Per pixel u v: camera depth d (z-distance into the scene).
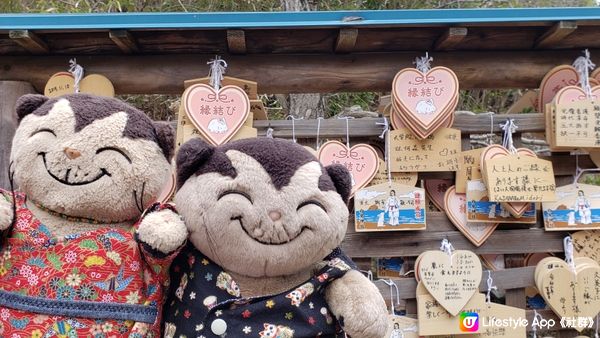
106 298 1.07
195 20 1.68
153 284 1.12
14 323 1.04
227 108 1.79
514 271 1.88
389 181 1.84
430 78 1.83
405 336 1.83
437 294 1.80
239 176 1.07
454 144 1.85
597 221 1.87
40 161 1.06
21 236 1.08
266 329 1.10
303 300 1.13
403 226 1.82
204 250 1.12
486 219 1.84
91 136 1.06
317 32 1.82
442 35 1.83
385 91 2.00
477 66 1.96
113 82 1.89
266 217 1.05
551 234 1.89
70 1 3.36
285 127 1.87
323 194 1.10
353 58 1.94
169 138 1.17
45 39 1.78
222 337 1.09
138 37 1.79
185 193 1.11
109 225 1.14
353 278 1.19
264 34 1.82
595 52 2.00
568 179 1.94
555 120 1.83
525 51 1.98
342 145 1.82
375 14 1.71
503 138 1.94
